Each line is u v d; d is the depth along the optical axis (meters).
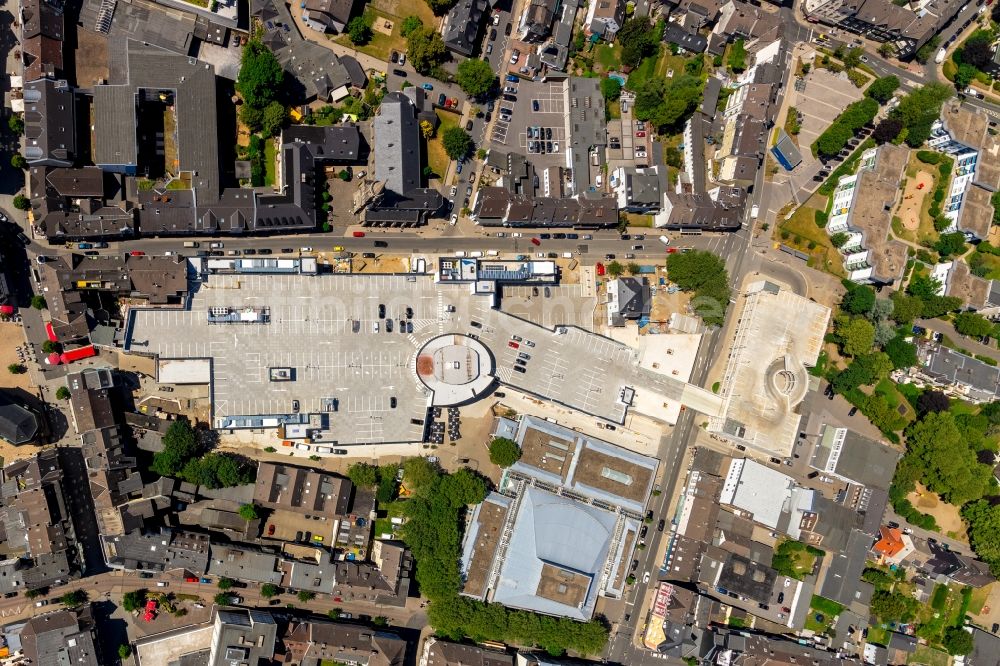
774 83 165.75
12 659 130.62
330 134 144.88
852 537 167.62
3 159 135.38
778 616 164.88
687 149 167.12
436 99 155.25
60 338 132.75
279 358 142.00
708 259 162.00
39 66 133.38
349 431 144.88
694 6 165.25
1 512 132.12
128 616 136.75
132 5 140.38
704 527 159.50
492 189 151.50
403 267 151.75
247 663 135.00
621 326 161.50
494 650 151.75
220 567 137.12
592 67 164.62
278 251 145.38
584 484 156.12
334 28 149.25
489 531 151.12
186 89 138.25
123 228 134.38
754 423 163.12
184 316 137.62
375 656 142.38
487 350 151.00
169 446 135.00
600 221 158.75
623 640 160.38
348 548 145.62
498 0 158.12
